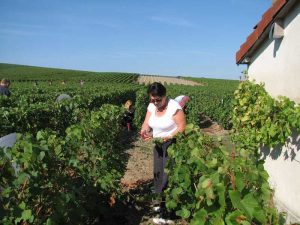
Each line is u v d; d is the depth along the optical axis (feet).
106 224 10.21
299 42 9.80
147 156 19.95
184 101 13.98
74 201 7.72
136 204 11.68
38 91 43.73
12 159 7.07
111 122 14.79
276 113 10.36
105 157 10.69
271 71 11.78
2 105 21.86
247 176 5.46
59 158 7.96
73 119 19.51
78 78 147.43
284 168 10.57
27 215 6.53
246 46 13.44
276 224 5.60
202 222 5.25
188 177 6.76
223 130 31.71
